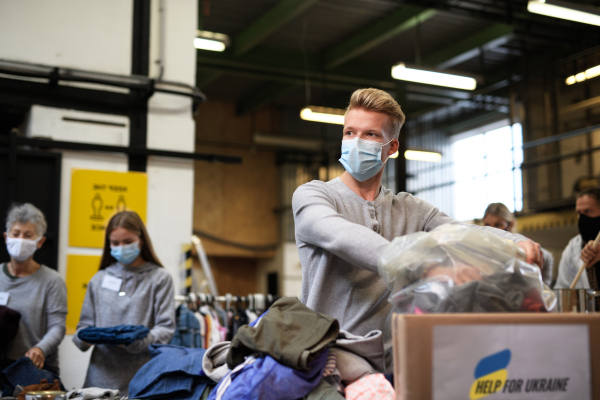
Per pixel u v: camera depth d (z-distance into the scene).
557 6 5.96
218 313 4.06
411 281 1.21
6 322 2.83
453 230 1.25
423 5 7.91
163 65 4.87
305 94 12.69
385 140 1.62
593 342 1.14
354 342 1.36
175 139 4.86
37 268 3.13
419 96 11.68
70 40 4.61
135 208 4.66
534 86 10.18
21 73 4.39
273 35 9.98
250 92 12.74
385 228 1.64
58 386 1.97
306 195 1.55
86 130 4.61
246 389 1.22
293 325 1.31
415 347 1.05
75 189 4.51
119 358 2.82
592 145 9.25
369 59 10.99
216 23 9.55
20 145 4.36
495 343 1.08
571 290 1.83
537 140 9.99
